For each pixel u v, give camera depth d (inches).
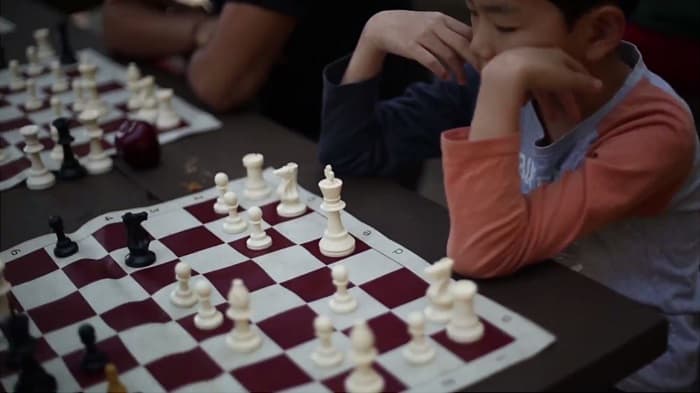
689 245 48.7
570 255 46.9
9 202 54.4
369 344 32.8
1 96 73.0
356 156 53.2
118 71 78.4
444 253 43.8
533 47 40.4
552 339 36.1
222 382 35.1
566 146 45.4
